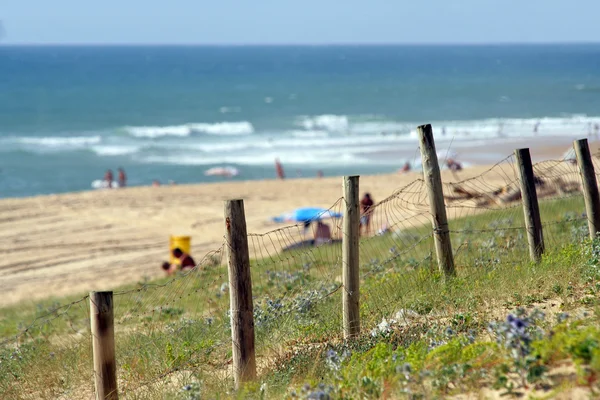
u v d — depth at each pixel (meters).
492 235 47.62
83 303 59.75
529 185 34.91
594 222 36.09
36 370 32.44
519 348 18.98
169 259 92.62
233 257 24.94
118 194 139.38
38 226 114.12
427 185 33.88
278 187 144.12
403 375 20.48
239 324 25.08
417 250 50.97
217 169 195.50
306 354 26.84
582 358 18.62
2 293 79.38
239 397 22.92
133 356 31.41
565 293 28.42
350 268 28.39
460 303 29.77
